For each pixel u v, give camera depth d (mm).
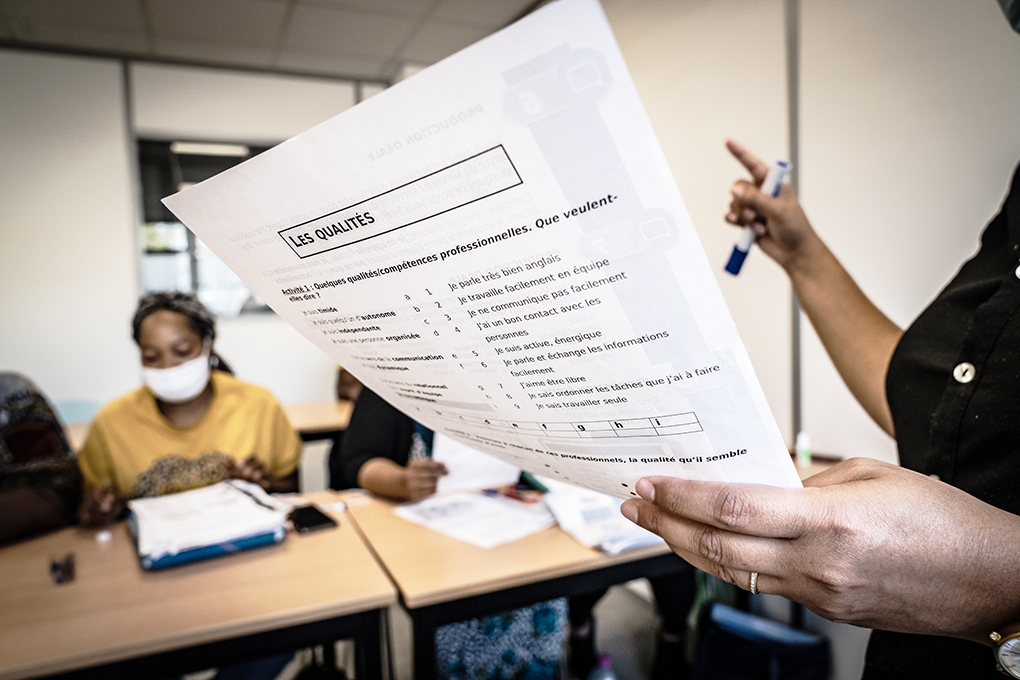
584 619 1786
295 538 1190
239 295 3859
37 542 1213
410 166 271
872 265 1512
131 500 1436
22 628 853
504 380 354
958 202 1299
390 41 3557
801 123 1694
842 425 1636
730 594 1974
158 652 837
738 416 288
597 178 243
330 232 322
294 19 3264
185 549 1059
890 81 1439
